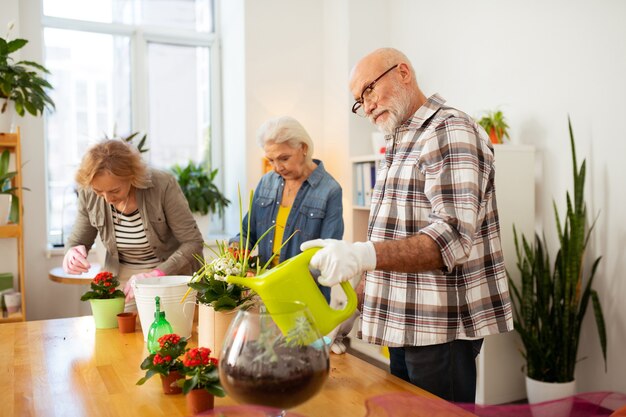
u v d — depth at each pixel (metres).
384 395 1.07
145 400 1.21
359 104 1.71
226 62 4.95
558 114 3.01
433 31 3.94
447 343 1.46
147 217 2.29
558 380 2.78
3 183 3.40
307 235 2.38
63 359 1.50
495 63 3.40
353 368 1.43
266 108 4.56
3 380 1.33
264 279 1.10
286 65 4.62
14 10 3.92
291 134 2.30
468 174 1.30
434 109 1.51
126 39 4.75
